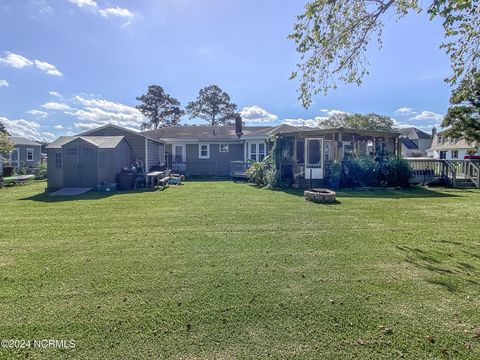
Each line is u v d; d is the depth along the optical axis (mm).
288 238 5484
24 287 3453
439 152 41812
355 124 43000
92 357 2254
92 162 13844
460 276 3775
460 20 4855
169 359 2234
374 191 12969
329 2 5137
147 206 9125
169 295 3264
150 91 46938
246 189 13805
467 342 2438
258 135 21500
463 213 7910
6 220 7172
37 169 23578
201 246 5008
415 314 2873
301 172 14594
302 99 6363
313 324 2705
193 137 23406
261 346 2393
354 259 4387
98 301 3127
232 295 3260
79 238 5543
